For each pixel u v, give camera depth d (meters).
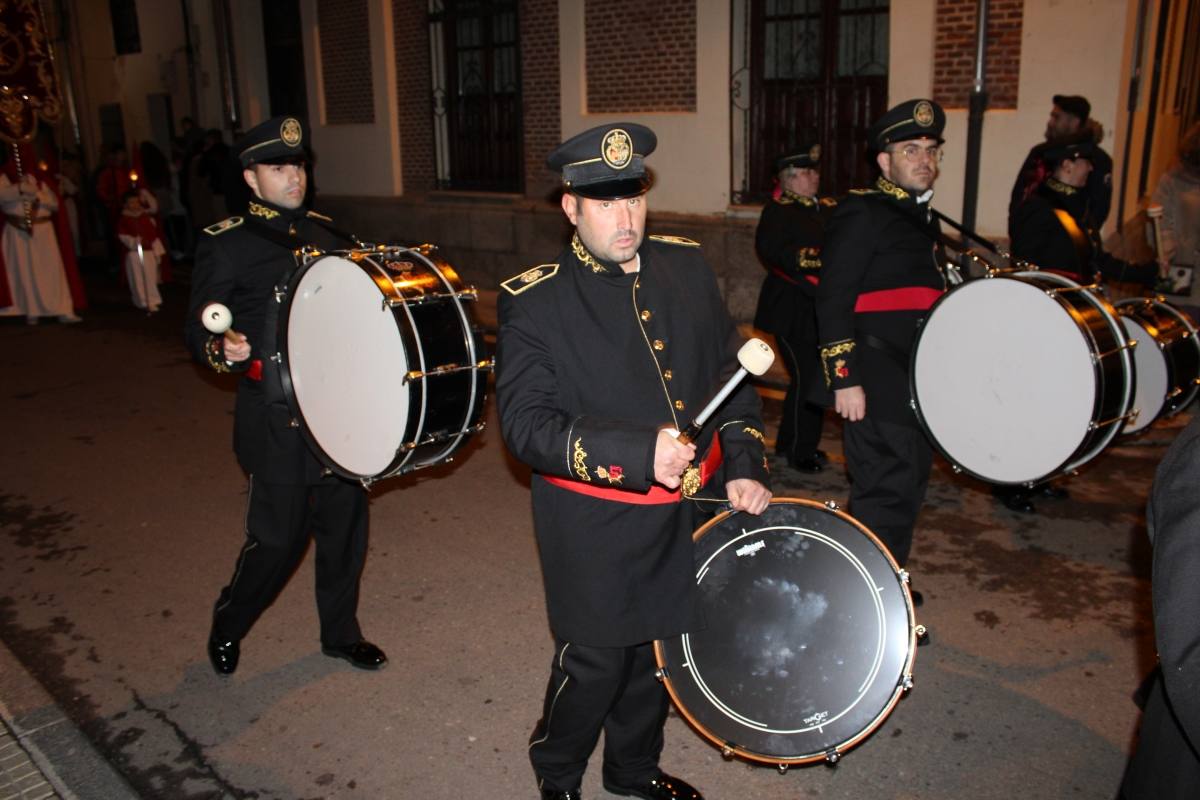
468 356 2.90
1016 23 7.44
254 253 3.22
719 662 2.43
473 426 2.96
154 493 5.63
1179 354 4.36
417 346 2.77
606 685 2.52
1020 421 3.42
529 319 2.39
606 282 2.41
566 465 2.25
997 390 3.45
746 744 2.38
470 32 11.20
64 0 16.77
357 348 2.89
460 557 4.67
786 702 2.36
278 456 3.25
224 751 3.26
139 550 4.87
